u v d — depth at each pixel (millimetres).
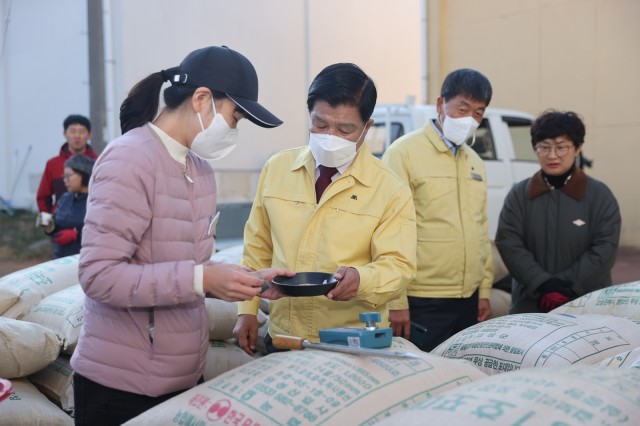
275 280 2010
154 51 9180
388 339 1945
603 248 3229
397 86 12125
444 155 3166
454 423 1485
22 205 11398
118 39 8891
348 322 2264
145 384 1803
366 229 2219
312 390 1810
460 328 3180
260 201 2410
